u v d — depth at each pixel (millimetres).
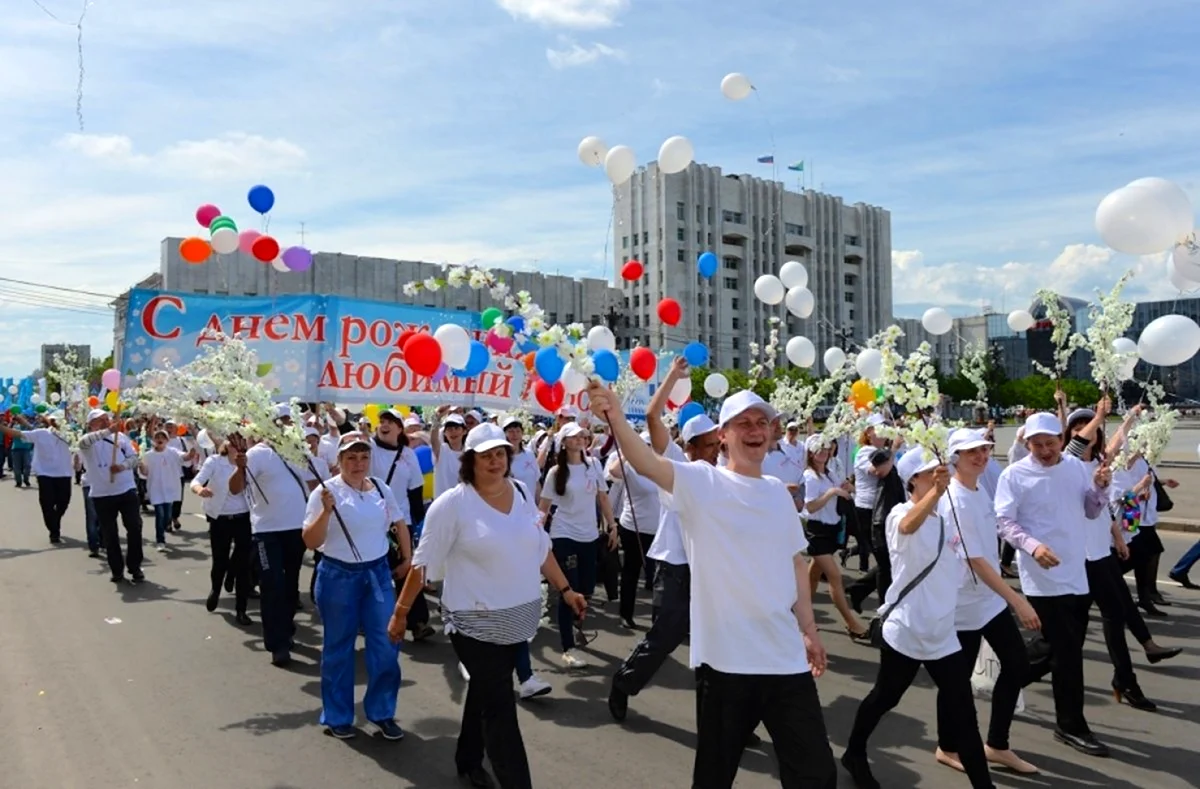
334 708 5301
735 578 3283
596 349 7039
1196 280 4793
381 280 48500
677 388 7621
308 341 11117
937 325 9125
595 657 7172
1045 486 5207
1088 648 7281
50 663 6879
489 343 9625
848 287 92562
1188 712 5660
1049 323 7391
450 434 8898
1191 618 8203
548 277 58656
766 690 3246
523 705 5965
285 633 6953
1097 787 4535
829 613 8656
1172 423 8258
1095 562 5797
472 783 4641
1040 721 5535
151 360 10516
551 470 7504
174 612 8688
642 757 5008
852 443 11039
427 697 6148
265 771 4809
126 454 10305
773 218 81000
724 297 75562
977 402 11594
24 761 4941
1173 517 14312
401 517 5793
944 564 4301
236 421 6234
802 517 7723
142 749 5129
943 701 4230
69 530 14484
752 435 3451
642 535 8023
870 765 4863
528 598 4281
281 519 7008
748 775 4742
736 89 8414
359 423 10961
